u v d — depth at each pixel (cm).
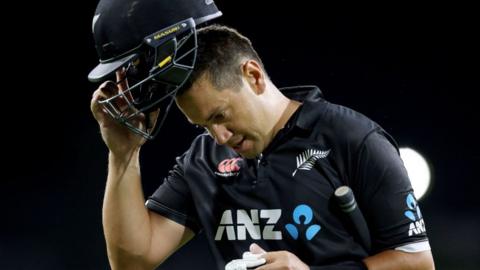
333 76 2620
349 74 2619
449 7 2608
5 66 2688
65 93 2672
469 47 2594
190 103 834
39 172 2600
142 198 925
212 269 2242
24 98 2661
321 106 872
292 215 857
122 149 898
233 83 837
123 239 909
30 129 2627
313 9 2630
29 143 2617
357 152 835
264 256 814
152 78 802
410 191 839
